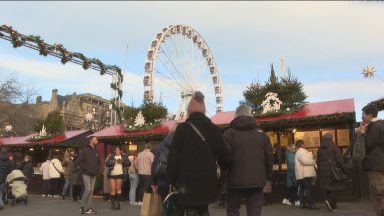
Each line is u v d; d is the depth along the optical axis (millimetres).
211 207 12297
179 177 4785
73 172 15578
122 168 12586
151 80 27188
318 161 10500
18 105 43094
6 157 12547
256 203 5594
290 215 9867
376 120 6660
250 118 5742
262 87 17656
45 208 12734
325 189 10273
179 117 26016
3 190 14070
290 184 12008
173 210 5277
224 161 5258
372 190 6598
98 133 18953
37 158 22844
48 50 18188
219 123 15047
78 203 14500
